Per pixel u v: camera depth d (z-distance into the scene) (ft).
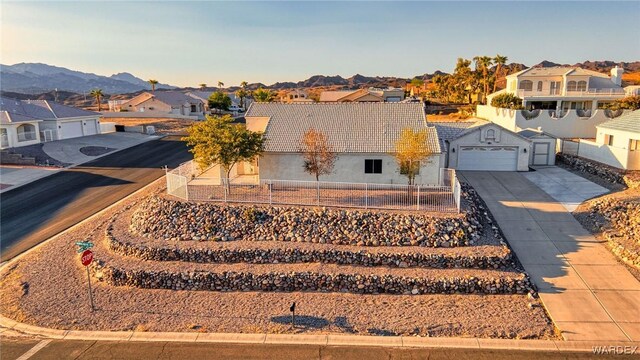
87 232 83.41
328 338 52.90
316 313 58.80
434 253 69.10
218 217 78.84
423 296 63.26
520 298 62.44
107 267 67.82
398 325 55.83
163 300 62.44
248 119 106.22
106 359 49.03
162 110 294.87
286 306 60.70
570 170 118.62
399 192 87.15
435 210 78.89
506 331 54.49
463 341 52.44
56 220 91.04
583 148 123.13
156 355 49.67
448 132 126.93
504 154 119.44
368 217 76.48
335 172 93.40
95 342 52.47
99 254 73.31
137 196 105.29
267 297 63.16
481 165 120.88
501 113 166.81
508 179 110.93
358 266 68.13
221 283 65.31
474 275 65.36
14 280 67.36
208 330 54.90
